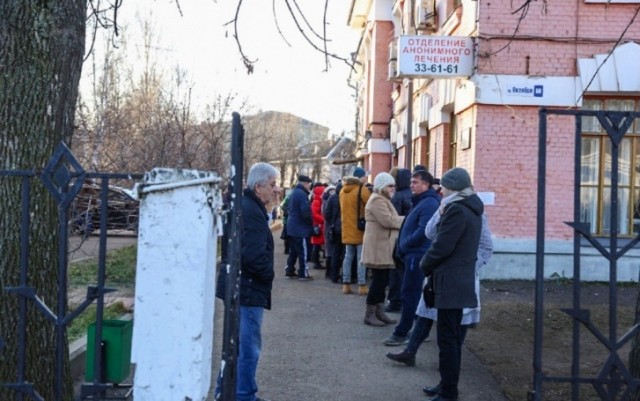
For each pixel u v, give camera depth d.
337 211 11.66
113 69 15.16
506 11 11.00
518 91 11.03
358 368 6.30
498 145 11.12
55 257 3.87
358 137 33.00
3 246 3.71
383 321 8.14
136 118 12.81
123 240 15.75
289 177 49.16
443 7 14.19
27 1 3.76
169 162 11.98
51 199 3.82
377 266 7.95
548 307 8.90
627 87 10.92
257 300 4.68
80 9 4.02
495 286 10.57
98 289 2.98
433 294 5.24
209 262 2.85
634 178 11.42
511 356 6.66
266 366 6.34
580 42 10.98
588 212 11.47
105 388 2.98
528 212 11.10
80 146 10.27
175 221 2.78
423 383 5.86
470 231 5.12
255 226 4.65
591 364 6.37
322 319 8.52
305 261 12.16
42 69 3.80
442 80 13.99
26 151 3.75
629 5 10.87
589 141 11.44
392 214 7.88
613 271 3.36
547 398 5.29
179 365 2.77
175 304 2.77
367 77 28.23
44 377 3.77
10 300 3.70
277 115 44.03
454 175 5.22
